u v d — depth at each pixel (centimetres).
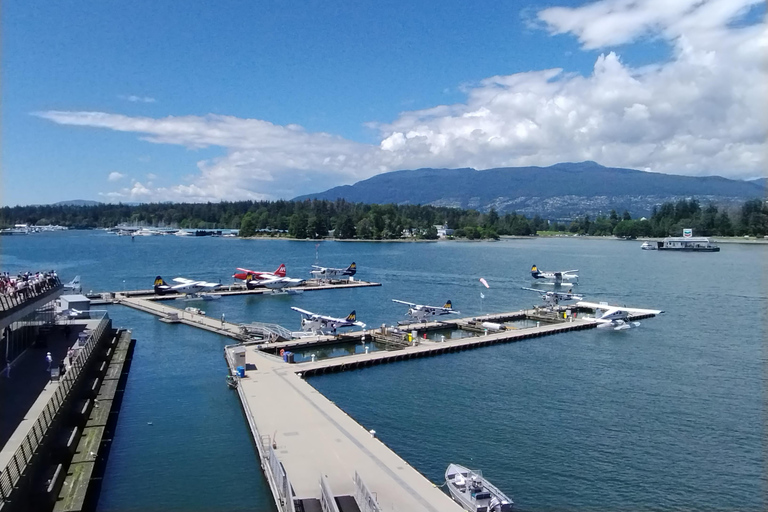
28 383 4278
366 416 4859
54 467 3328
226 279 15300
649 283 14838
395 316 10100
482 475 3759
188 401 5106
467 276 16662
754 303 11444
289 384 5188
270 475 3412
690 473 3819
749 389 5622
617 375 6144
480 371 6303
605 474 3797
